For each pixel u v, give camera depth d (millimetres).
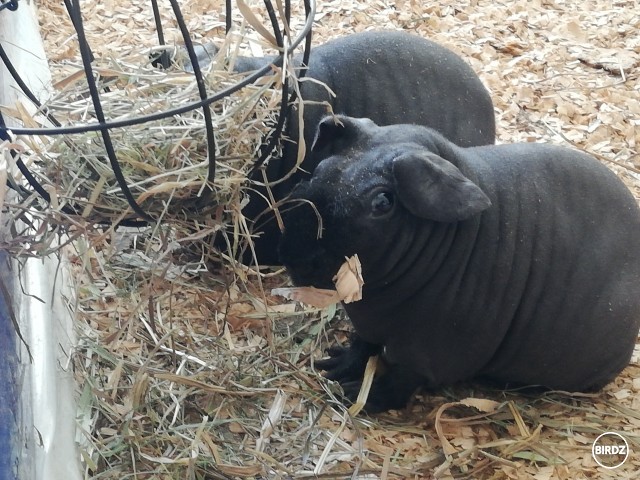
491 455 524
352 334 589
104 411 526
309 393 562
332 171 504
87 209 460
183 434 522
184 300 624
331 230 499
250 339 599
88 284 617
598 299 540
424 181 483
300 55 657
